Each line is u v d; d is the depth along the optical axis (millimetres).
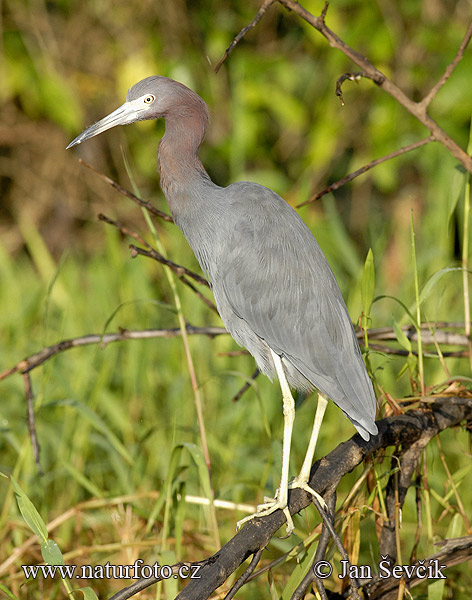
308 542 5629
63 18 15719
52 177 16531
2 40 14188
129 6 15242
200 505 7984
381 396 6547
